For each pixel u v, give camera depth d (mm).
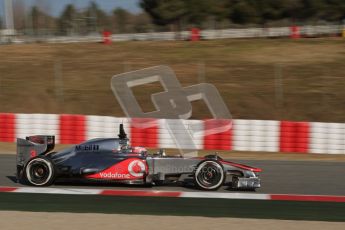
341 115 39188
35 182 18562
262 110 40688
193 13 94125
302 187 19797
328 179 21719
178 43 61750
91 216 14500
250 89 44281
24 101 43906
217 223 13875
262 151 30938
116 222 13820
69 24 93812
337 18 93125
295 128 30656
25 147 19016
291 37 64062
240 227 13469
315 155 30156
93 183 19438
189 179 20438
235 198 17391
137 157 18438
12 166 23891
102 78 48312
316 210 15953
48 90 45750
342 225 13945
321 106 40656
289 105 41219
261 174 22688
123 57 55125
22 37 76188
